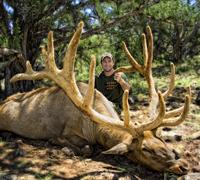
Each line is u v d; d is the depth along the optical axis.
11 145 3.40
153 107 3.34
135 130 2.93
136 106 5.11
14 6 4.98
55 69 3.22
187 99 2.78
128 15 5.62
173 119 2.92
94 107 3.35
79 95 3.13
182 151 3.43
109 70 3.98
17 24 4.80
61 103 3.53
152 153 2.86
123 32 6.23
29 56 5.53
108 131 3.17
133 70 3.74
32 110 3.63
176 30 11.12
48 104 3.58
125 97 2.84
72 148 3.35
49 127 3.54
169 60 11.54
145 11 5.88
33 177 2.85
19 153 3.20
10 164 3.03
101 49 6.49
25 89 5.39
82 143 3.39
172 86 3.47
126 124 2.93
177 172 2.81
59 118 3.50
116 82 3.99
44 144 3.49
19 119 3.66
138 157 2.94
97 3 5.36
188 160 3.22
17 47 4.82
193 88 6.80
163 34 10.99
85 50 6.38
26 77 3.39
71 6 5.43
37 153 3.25
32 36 5.41
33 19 5.06
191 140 3.75
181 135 3.75
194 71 9.38
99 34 6.21
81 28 2.93
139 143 2.91
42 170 2.96
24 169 2.96
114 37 6.41
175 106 5.08
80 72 6.71
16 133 3.70
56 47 5.68
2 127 3.78
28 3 4.85
